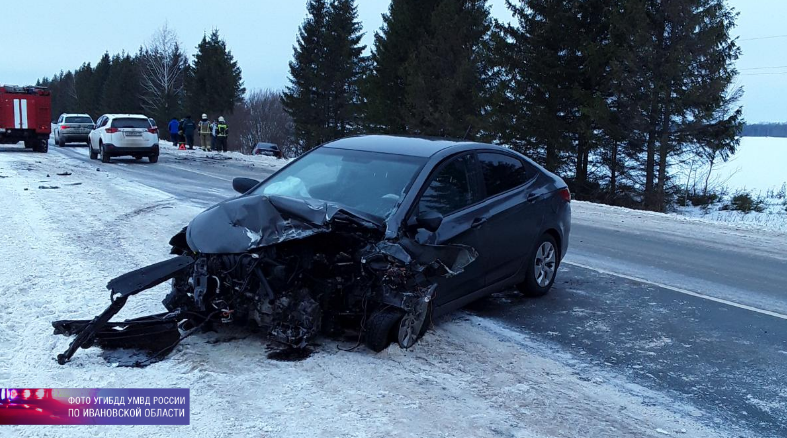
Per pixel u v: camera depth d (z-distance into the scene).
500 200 6.03
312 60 52.31
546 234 6.79
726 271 8.72
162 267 4.77
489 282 5.94
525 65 27.36
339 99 51.19
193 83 64.12
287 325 4.60
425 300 4.78
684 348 5.37
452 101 31.06
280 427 3.60
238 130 83.00
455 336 5.38
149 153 24.48
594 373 4.72
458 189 5.61
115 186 15.45
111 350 4.64
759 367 4.98
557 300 6.76
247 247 4.46
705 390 4.50
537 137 27.61
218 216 4.81
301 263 4.61
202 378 4.21
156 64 73.25
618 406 4.16
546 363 4.87
